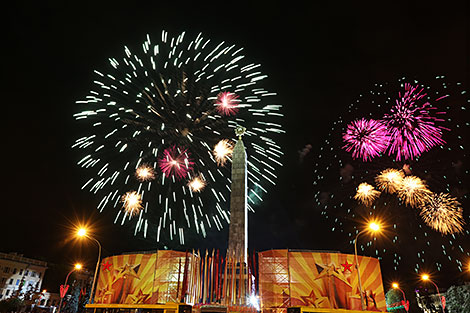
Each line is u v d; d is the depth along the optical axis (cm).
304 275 3538
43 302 8400
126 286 3697
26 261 8375
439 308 6806
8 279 7806
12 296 7244
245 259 4388
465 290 6347
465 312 6234
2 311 6900
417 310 7019
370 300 3444
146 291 3650
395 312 6725
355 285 3481
